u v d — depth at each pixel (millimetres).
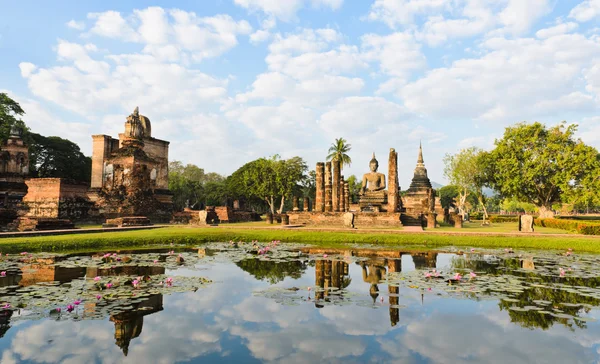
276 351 5719
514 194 42344
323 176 32750
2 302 7836
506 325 6859
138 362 5285
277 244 18625
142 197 32250
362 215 28344
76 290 8820
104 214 29984
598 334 6418
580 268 12109
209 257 14219
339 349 5797
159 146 45656
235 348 5812
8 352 5590
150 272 11273
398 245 18516
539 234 20344
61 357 5445
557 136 38531
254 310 7691
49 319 6965
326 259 13891
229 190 64250
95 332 6430
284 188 55594
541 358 5438
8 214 24484
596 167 36344
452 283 9828
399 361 5383
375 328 6730
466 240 18859
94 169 41750
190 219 32719
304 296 8703
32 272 11047
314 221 29375
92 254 14914
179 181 67188
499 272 11523
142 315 7340
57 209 28016
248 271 11664
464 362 5332
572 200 37062
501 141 42188
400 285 9602
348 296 8664
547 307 7863
